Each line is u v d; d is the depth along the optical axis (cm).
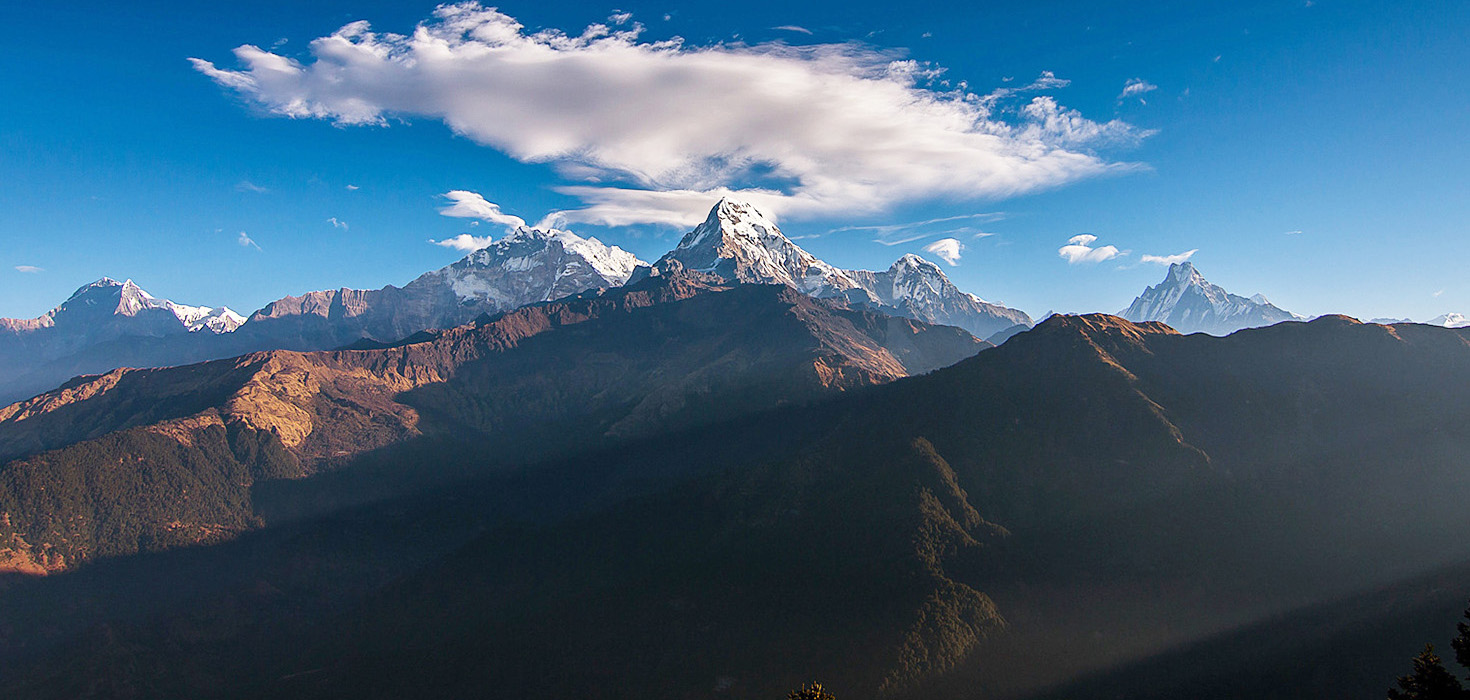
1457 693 10606
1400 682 11319
